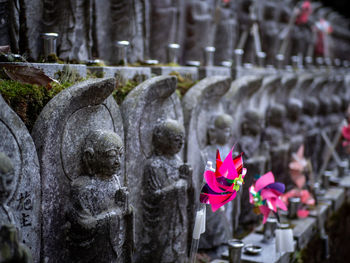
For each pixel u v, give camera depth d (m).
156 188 2.45
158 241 2.49
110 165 1.94
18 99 1.83
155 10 3.70
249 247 3.08
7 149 1.63
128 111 2.34
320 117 6.03
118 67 2.55
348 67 8.91
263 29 5.82
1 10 2.33
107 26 3.16
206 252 3.07
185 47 4.37
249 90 3.77
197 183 3.00
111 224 1.96
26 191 1.71
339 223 4.67
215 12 4.31
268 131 4.17
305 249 3.50
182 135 2.49
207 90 3.06
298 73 5.87
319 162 5.56
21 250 1.42
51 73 2.08
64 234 1.92
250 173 3.53
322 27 7.36
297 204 3.85
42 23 2.60
